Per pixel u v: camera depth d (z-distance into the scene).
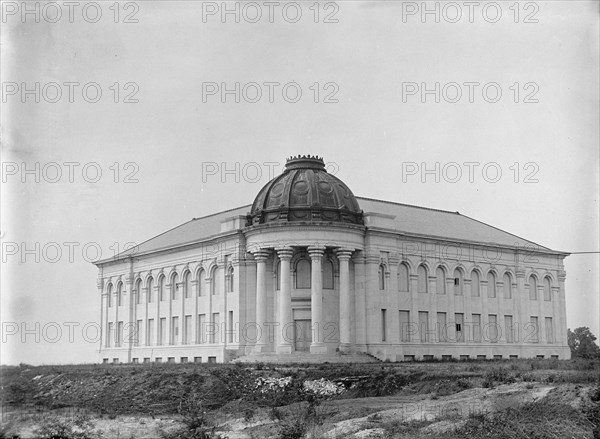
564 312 85.62
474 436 30.73
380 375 48.72
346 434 31.83
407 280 71.50
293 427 33.06
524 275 81.94
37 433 34.75
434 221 80.81
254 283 67.12
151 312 82.50
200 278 75.75
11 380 47.94
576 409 33.06
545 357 82.31
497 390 39.50
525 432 30.89
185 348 75.31
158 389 47.97
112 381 49.25
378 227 66.69
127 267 86.06
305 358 60.75
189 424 34.72
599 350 70.81
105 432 35.03
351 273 66.44
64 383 49.09
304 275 65.56
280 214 64.56
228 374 49.69
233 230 68.19
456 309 75.69
